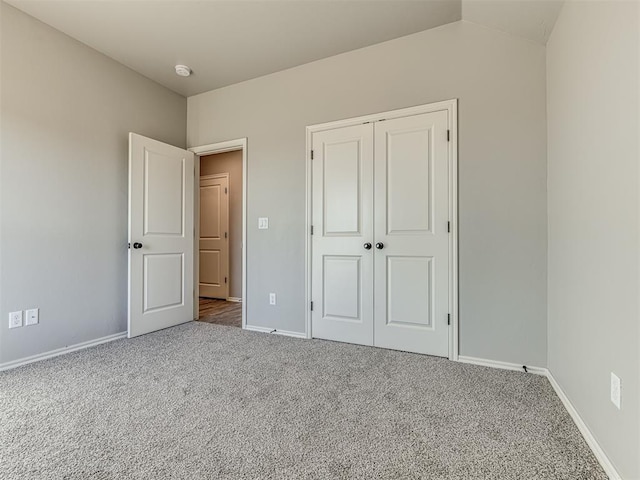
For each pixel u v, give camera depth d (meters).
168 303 3.29
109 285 2.88
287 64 2.99
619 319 1.16
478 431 1.47
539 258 2.15
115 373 2.13
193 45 2.70
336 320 2.83
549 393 1.85
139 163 2.99
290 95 3.06
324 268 2.88
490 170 2.28
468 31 2.35
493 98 2.28
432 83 2.47
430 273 2.47
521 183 2.19
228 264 5.02
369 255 2.69
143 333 3.02
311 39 2.61
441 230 2.43
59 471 1.21
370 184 2.69
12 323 2.25
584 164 1.49
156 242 3.15
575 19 1.61
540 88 2.15
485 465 1.25
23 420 1.56
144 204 3.04
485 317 2.29
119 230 2.97
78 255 2.65
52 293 2.47
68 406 1.69
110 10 2.28
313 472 1.21
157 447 1.36
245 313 3.27
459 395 1.82
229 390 1.88
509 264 2.23
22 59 2.31
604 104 1.29
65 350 2.54
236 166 5.00
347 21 2.38
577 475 1.20
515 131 2.21
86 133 2.71
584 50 1.49
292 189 3.04
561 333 1.84
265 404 1.72
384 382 1.99
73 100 2.62
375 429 1.49
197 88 3.46
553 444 1.38
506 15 2.06
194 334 3.04
